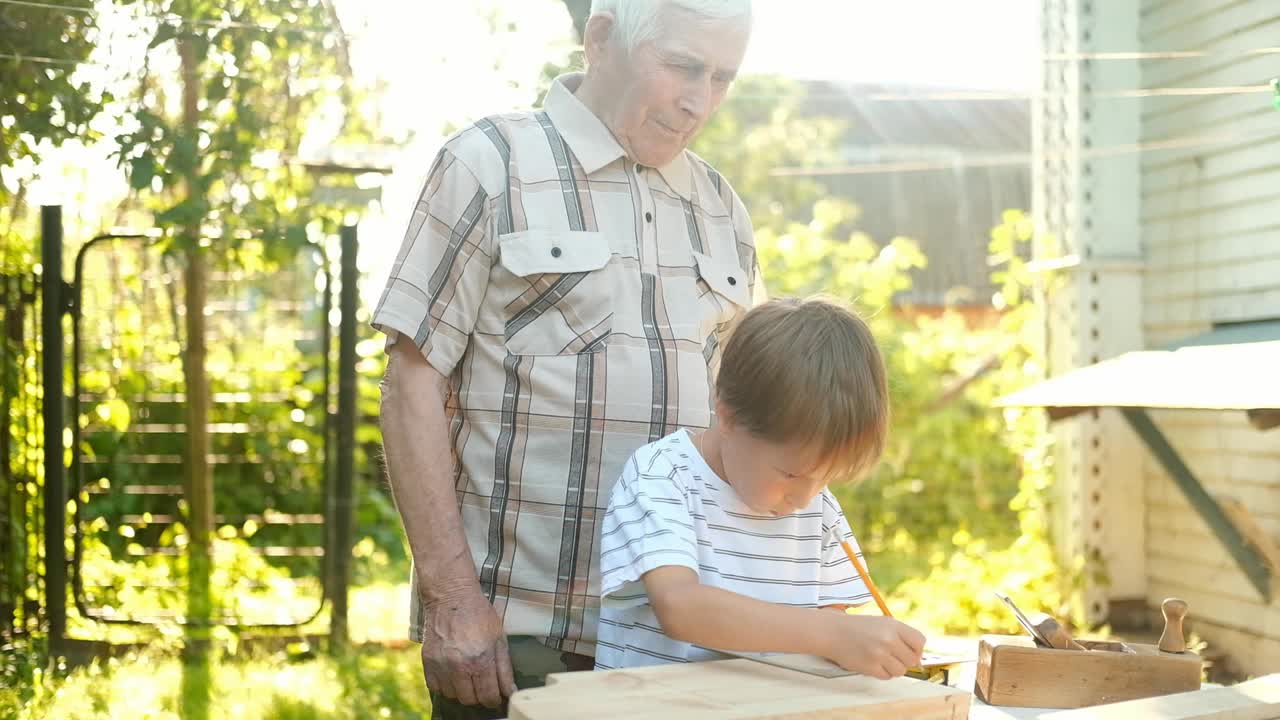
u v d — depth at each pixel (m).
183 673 4.17
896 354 7.07
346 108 4.47
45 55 4.05
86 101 4.14
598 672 1.33
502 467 1.69
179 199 4.79
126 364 5.47
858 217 9.95
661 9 1.70
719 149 8.91
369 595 5.57
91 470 5.44
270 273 5.43
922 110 9.46
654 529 1.50
